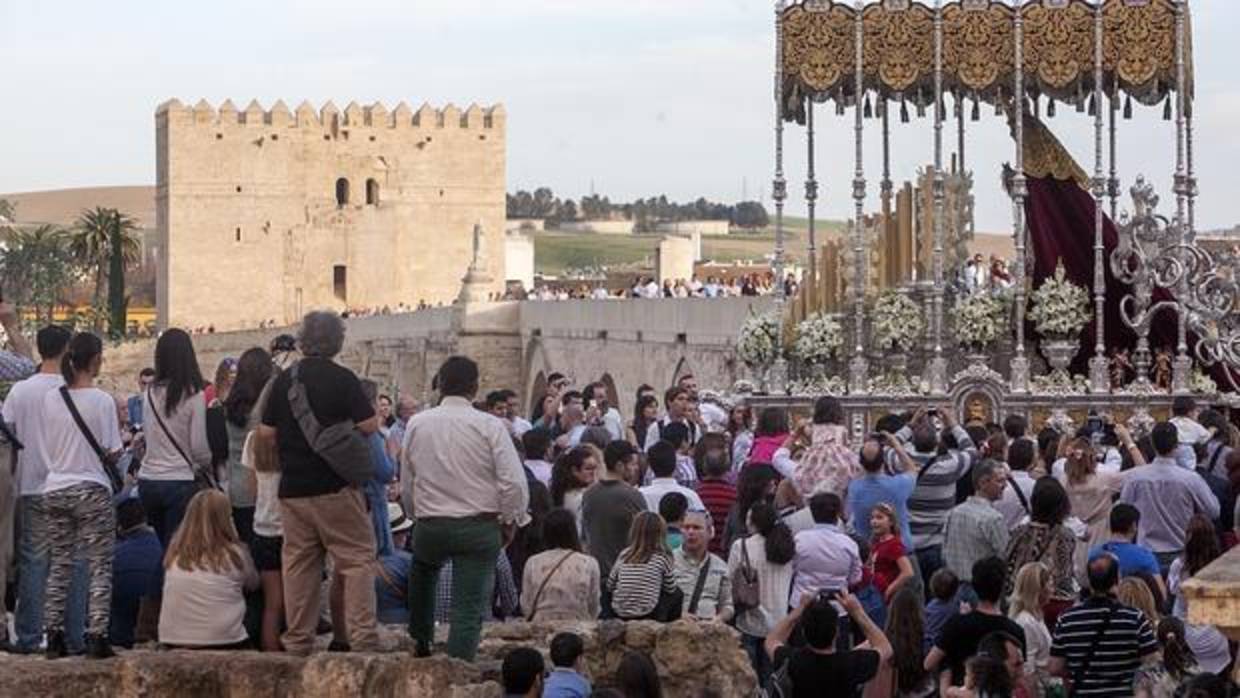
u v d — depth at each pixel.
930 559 27.94
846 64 40.94
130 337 183.12
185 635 23.75
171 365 24.81
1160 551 27.20
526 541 27.17
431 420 22.80
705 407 38.38
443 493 22.72
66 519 23.55
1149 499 27.17
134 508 25.00
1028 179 41.91
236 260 180.25
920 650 22.78
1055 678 22.64
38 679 22.42
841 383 40.25
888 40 40.75
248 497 24.80
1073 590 25.41
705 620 24.72
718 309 64.62
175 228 179.00
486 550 22.89
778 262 41.84
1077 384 39.62
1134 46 40.25
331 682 22.45
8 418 23.70
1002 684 20.25
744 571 24.97
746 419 35.53
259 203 180.38
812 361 41.25
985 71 40.66
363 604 23.09
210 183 179.62
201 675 22.81
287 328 156.50
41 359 24.31
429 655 22.97
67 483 23.44
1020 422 31.53
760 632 24.97
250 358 24.88
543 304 106.25
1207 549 23.92
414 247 185.38
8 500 23.88
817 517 25.03
